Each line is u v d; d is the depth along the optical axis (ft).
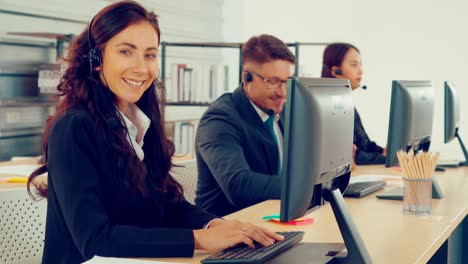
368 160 13.01
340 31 23.77
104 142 5.96
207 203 9.18
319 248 6.00
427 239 6.62
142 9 6.23
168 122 16.85
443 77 23.00
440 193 9.10
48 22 15.37
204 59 20.83
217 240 5.74
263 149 9.34
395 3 23.54
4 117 14.28
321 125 5.47
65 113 5.94
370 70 24.02
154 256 5.65
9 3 14.34
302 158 5.36
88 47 6.21
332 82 6.03
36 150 15.06
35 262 8.41
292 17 22.08
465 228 10.66
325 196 5.82
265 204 8.37
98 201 5.78
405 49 23.50
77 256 5.89
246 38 21.07
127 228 5.69
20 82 14.52
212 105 9.36
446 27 22.93
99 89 6.10
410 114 8.78
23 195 8.21
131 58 6.09
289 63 9.21
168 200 6.82
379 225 7.26
